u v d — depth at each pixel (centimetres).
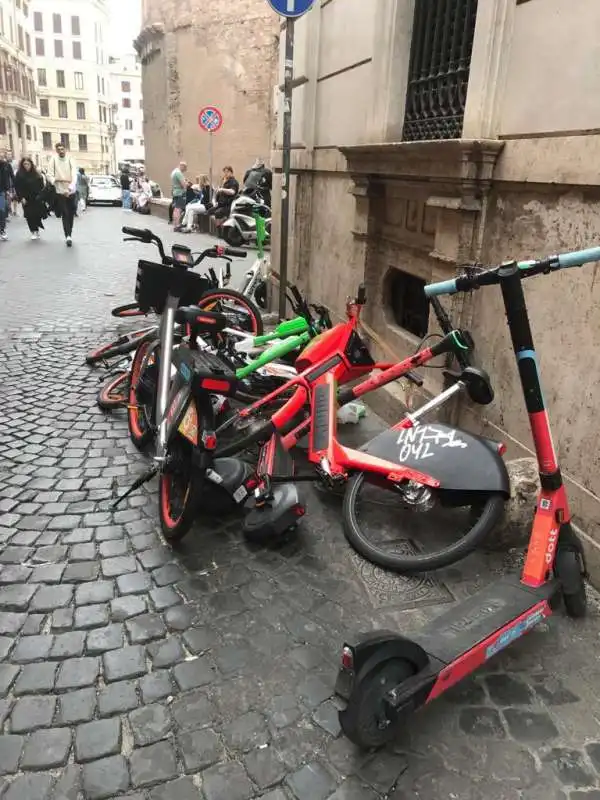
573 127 288
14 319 719
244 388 429
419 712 223
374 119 480
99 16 8481
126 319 741
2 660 240
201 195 1897
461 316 382
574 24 285
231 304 629
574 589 257
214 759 204
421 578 296
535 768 205
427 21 431
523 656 250
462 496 311
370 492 372
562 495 251
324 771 201
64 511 339
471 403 384
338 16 561
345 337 382
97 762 203
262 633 259
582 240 287
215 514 341
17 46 5791
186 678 235
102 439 426
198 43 2453
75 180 1327
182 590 282
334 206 592
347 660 192
